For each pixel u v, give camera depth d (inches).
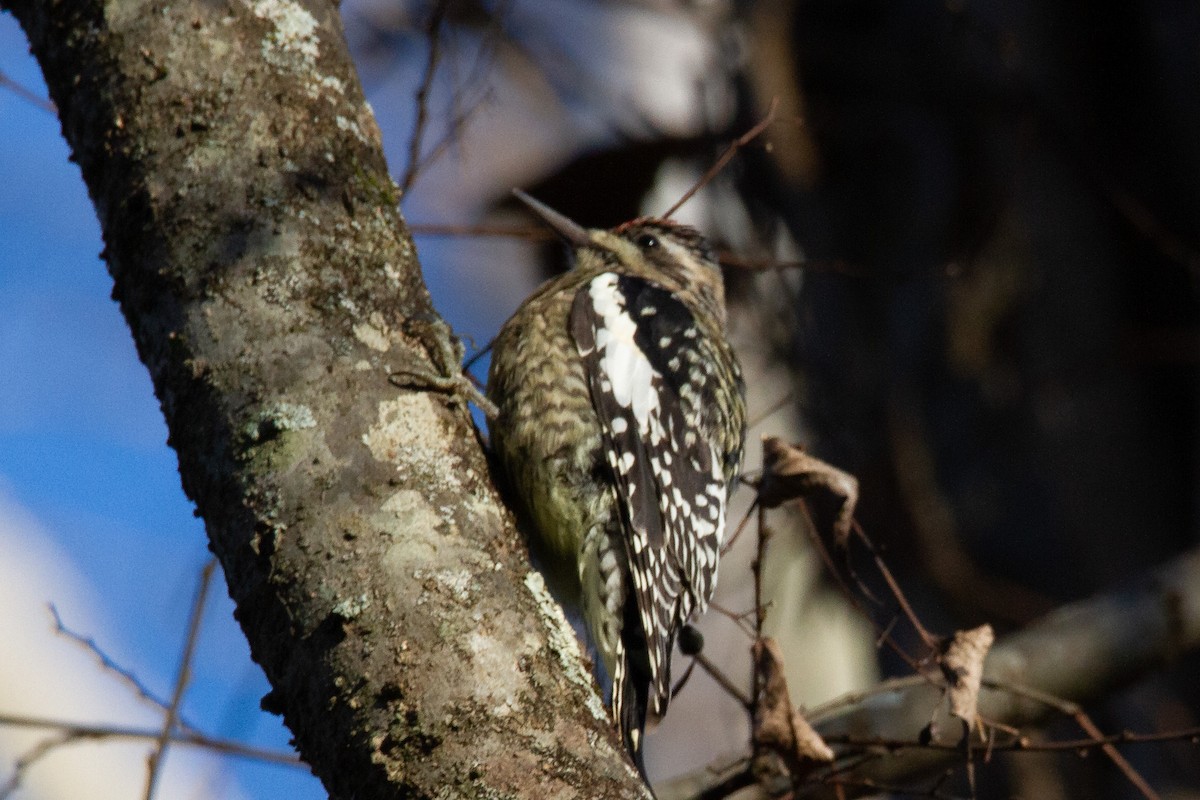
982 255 488.4
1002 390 478.3
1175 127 488.4
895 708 381.1
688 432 348.2
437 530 215.8
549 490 323.9
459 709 200.2
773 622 508.4
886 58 506.0
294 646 207.8
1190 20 491.2
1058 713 418.3
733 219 512.7
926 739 301.0
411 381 231.3
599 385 331.0
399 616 205.9
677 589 332.2
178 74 239.9
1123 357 476.7
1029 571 465.4
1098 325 480.7
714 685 596.7
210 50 242.4
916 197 496.4
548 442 325.7
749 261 398.0
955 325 481.7
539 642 212.4
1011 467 473.1
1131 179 491.5
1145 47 495.8
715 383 365.4
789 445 302.4
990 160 492.4
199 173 234.4
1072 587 462.9
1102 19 498.9
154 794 280.5
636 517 321.1
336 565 209.5
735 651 544.1
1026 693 340.2
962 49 498.6
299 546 211.3
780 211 508.1
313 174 241.0
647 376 343.0
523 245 650.2
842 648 506.0
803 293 498.9
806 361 494.3
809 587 502.9
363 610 206.1
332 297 232.2
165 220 231.9
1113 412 477.1
